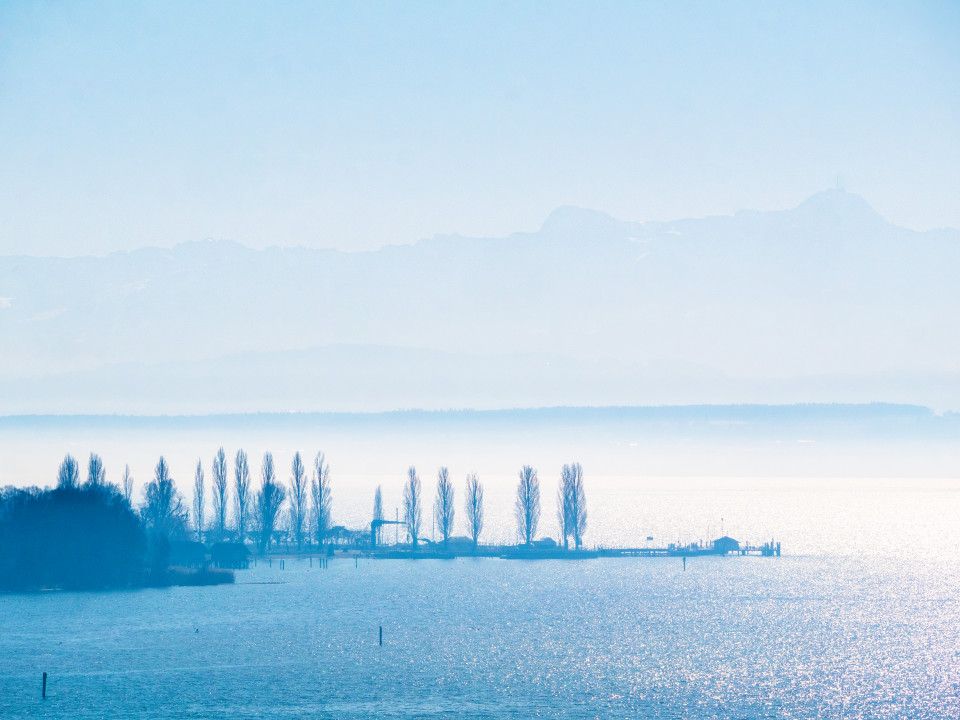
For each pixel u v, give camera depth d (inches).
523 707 7406.5
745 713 7391.7
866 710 7524.6
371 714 7130.9
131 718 6983.3
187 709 7190.0
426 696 7647.6
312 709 7234.3
